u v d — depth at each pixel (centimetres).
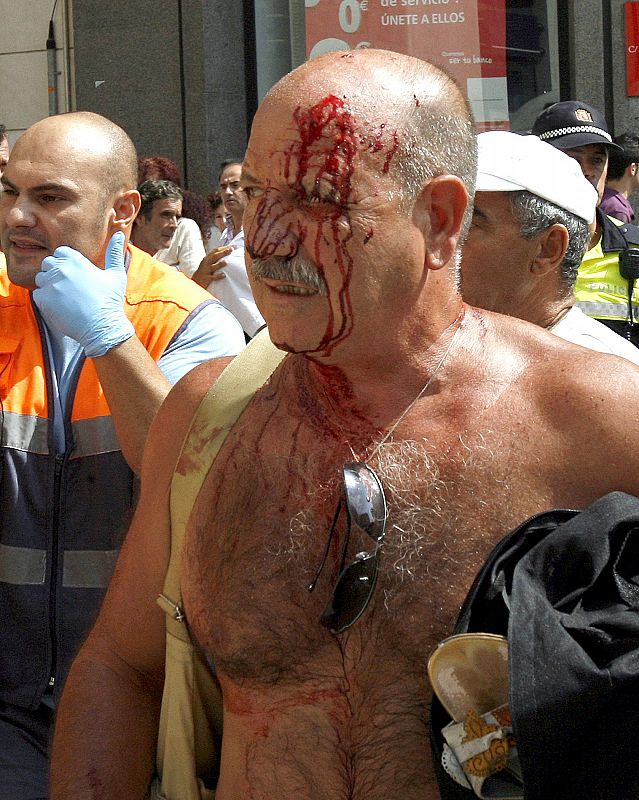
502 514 131
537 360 138
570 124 429
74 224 245
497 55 639
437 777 125
